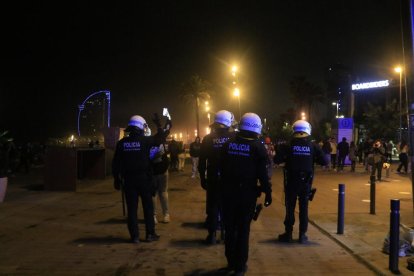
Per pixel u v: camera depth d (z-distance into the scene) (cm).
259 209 675
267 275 684
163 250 813
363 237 931
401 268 714
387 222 1103
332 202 1471
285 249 838
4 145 2264
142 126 862
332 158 2995
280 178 2428
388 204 1431
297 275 685
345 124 3519
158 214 1199
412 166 780
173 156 2784
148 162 865
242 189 653
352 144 2831
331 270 712
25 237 910
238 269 654
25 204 1345
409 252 788
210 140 845
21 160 2564
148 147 862
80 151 2133
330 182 2150
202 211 1255
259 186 668
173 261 746
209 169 849
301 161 863
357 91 7381
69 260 748
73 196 1538
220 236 902
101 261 743
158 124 869
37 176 2370
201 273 685
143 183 855
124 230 980
